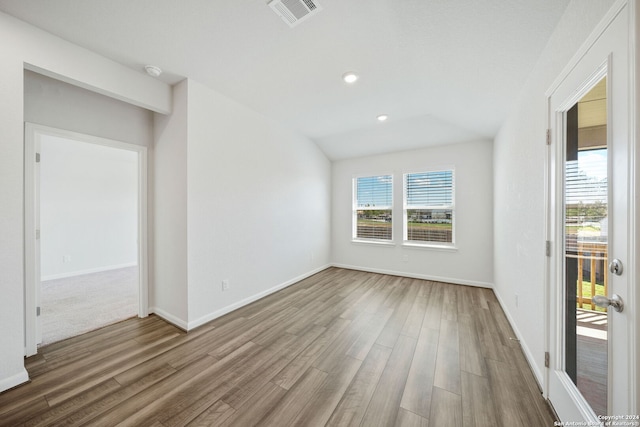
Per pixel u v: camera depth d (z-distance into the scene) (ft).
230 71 7.26
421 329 7.88
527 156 6.29
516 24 4.75
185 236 7.89
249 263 10.12
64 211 14.56
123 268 16.80
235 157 9.44
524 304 6.54
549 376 4.81
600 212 3.55
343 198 16.16
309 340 7.24
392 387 5.29
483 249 12.16
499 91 7.25
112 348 6.82
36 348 6.60
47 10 4.99
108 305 10.05
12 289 5.25
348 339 7.29
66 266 14.58
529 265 6.11
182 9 4.96
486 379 5.51
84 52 6.23
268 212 11.12
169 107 8.13
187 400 4.93
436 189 13.47
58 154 14.35
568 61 4.17
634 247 2.68
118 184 16.92
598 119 3.59
